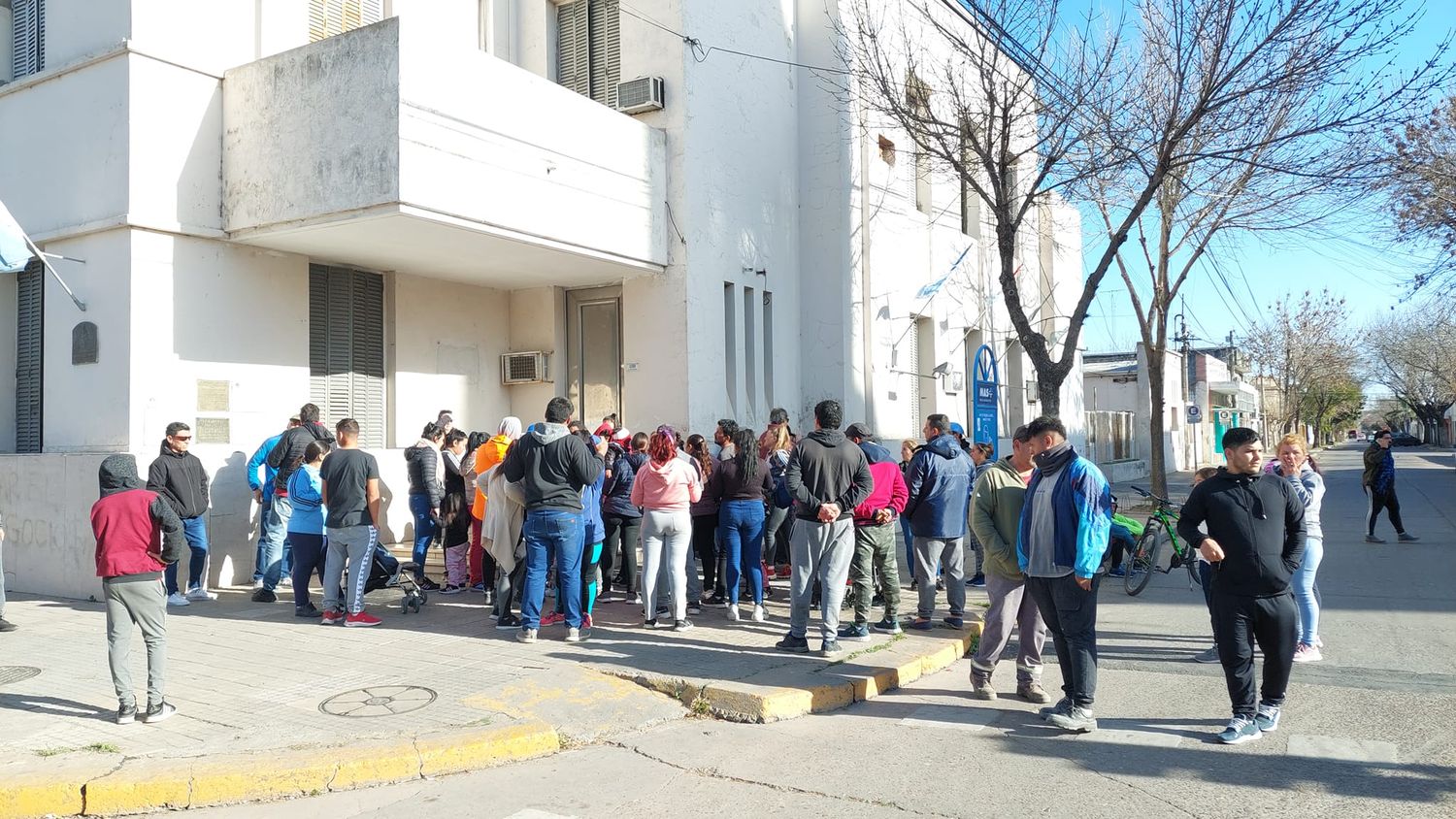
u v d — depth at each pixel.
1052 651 8.36
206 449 10.30
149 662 5.77
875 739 5.89
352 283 12.20
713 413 13.19
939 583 11.11
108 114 9.97
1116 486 28.62
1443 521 18.53
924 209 18.58
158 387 9.93
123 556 5.70
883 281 16.47
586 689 6.58
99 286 10.01
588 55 13.97
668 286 12.88
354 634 8.22
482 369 13.80
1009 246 13.20
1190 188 16.22
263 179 10.19
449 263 12.01
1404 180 17.88
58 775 4.83
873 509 8.20
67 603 9.68
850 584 9.92
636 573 10.15
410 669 7.01
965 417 19.77
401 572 9.31
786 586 11.01
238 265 10.73
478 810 4.79
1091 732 5.95
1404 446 86.69
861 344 15.93
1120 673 7.44
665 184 12.89
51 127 10.50
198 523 9.73
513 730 5.64
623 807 4.81
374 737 5.48
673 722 6.34
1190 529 5.82
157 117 9.98
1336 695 6.66
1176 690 6.94
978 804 4.76
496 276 13.01
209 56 10.48
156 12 10.01
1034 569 6.04
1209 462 47.16
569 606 7.90
